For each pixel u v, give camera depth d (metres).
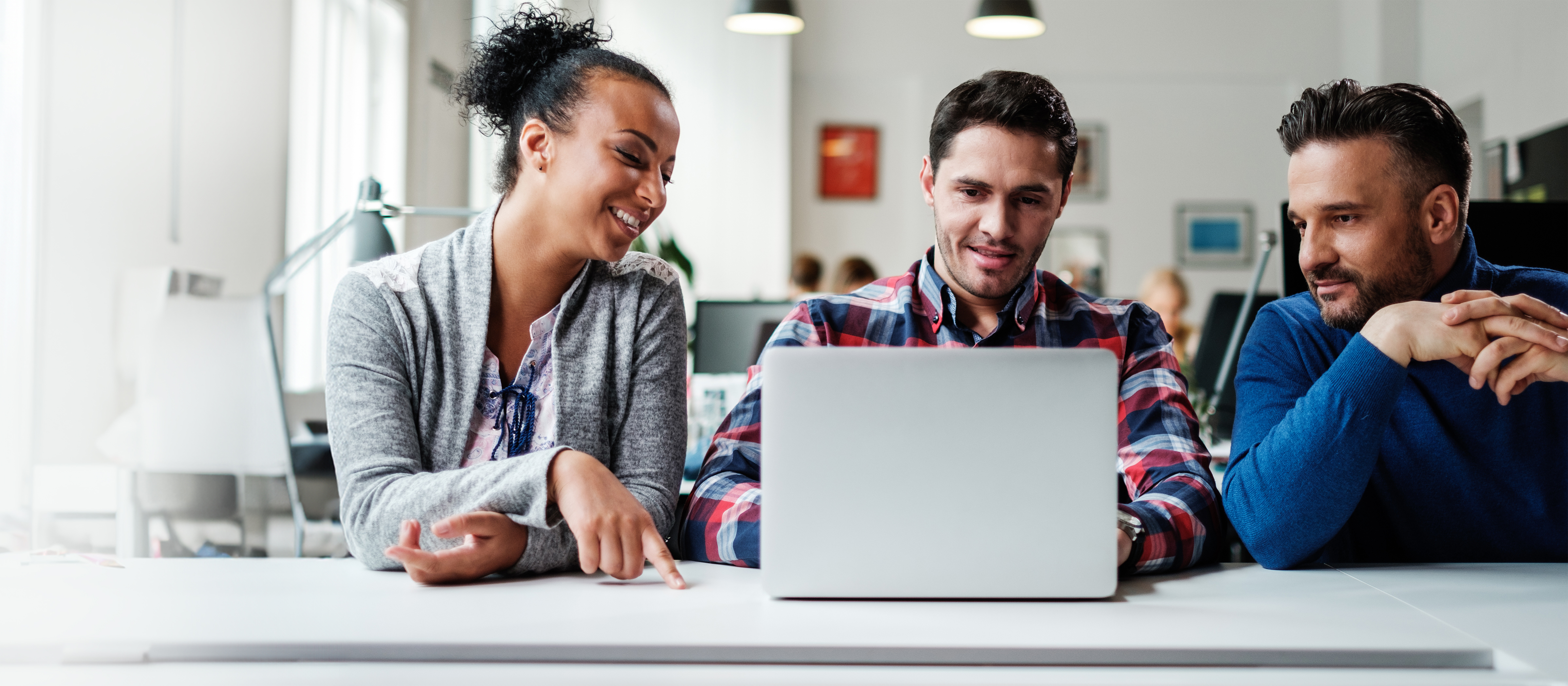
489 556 0.91
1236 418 1.23
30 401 2.51
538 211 1.10
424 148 4.17
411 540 0.90
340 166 3.80
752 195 6.14
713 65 6.14
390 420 1.03
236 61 3.18
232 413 2.21
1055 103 1.19
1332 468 0.97
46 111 2.56
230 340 2.21
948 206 1.21
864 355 0.82
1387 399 0.97
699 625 0.73
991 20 4.52
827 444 0.82
